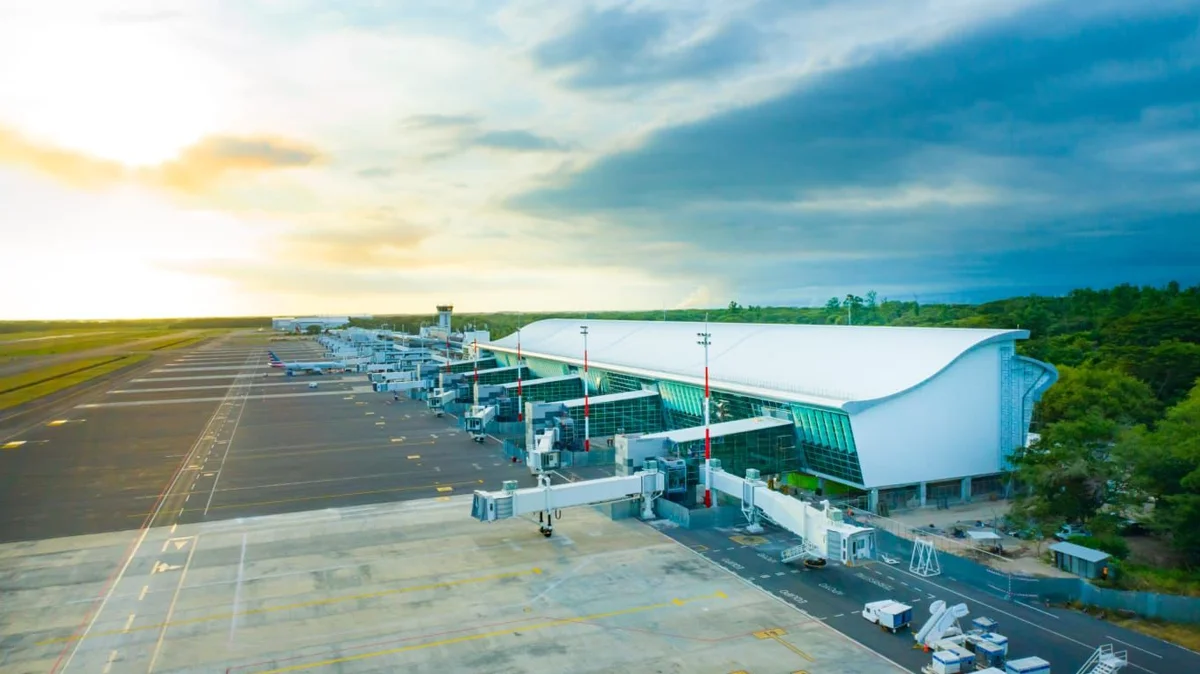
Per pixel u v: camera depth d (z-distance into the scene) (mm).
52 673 38594
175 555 57125
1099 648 38375
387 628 43688
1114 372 106250
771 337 107188
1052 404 94312
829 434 73500
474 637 42438
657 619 44719
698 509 67562
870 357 83312
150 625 44438
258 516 67750
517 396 124438
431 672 38375
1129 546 59594
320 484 80000
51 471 87750
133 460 94125
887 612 43062
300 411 138875
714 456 73938
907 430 71500
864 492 71375
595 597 48125
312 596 48625
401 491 76750
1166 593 49344
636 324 154375
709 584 50406
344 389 177500
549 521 61344
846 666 38656
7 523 66125
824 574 52250
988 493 75938
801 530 54406
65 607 47156
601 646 41156
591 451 91188
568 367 137875
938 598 48000
